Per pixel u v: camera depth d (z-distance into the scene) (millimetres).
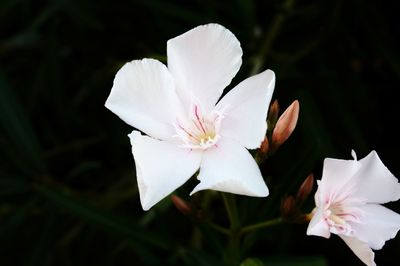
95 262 383
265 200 298
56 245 366
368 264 249
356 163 250
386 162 362
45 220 352
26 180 357
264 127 248
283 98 347
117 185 383
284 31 364
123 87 257
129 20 389
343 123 352
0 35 412
